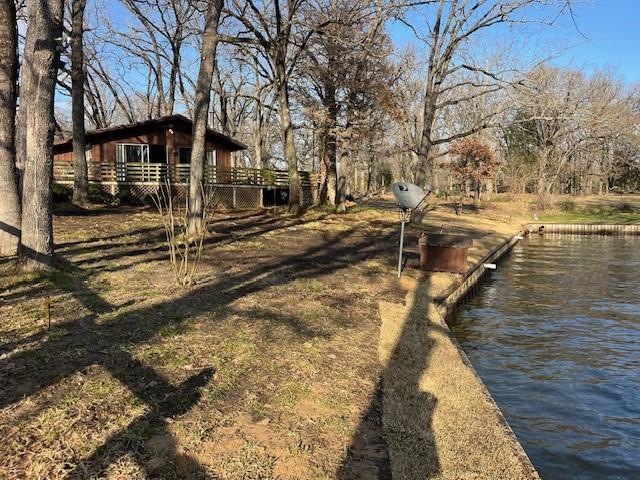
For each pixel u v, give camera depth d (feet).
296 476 10.59
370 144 107.55
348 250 46.16
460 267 38.40
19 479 9.70
